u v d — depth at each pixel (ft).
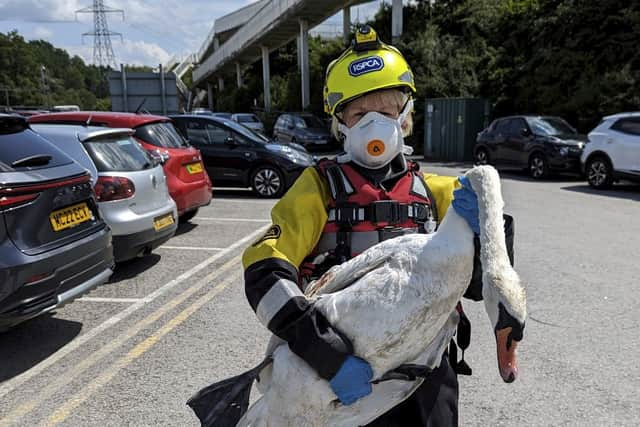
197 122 35.63
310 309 4.15
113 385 10.99
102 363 11.97
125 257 17.38
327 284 4.44
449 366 5.32
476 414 9.86
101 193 16.67
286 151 35.06
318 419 4.32
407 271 4.07
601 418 9.70
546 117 46.09
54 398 10.52
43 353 12.48
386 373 4.31
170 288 17.13
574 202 31.68
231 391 4.63
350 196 4.88
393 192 4.95
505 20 67.87
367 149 4.82
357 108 4.94
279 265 4.37
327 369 4.04
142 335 13.47
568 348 12.32
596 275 17.54
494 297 3.72
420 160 59.77
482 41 68.80
